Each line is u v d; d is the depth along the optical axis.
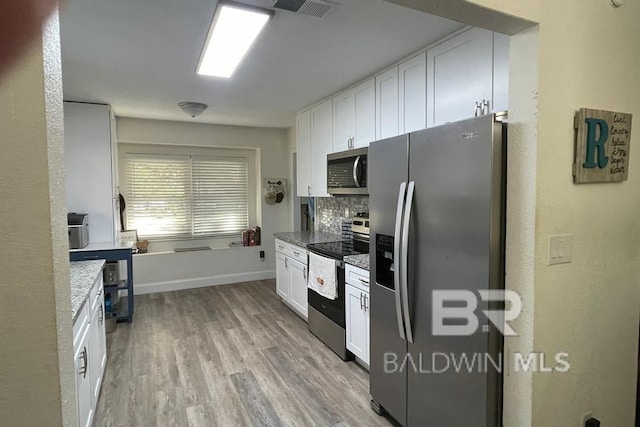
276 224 5.71
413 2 1.20
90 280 2.18
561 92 1.42
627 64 1.59
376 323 2.19
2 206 0.67
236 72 2.88
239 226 5.76
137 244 4.99
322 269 3.14
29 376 0.71
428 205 1.74
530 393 1.44
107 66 2.70
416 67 2.48
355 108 3.20
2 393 0.70
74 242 3.54
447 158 1.64
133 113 4.39
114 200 4.00
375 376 2.21
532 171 1.39
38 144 0.69
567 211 1.47
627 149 1.60
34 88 0.68
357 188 2.99
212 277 5.30
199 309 4.21
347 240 3.83
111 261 3.81
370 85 2.99
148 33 2.14
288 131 5.61
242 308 4.25
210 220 5.56
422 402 1.84
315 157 3.94
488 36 1.96
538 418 1.46
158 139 4.88
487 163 1.46
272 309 4.21
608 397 1.67
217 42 2.25
